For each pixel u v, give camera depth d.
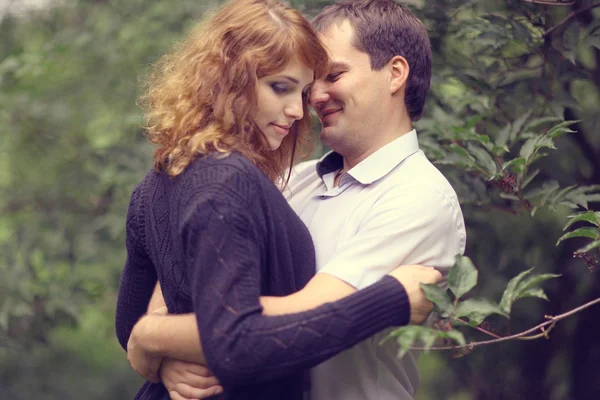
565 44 3.01
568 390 5.14
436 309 2.19
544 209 4.36
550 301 4.78
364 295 2.08
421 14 3.35
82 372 6.61
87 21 5.61
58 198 5.61
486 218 4.17
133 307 2.49
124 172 4.98
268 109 2.20
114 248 5.29
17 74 5.18
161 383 2.33
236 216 2.03
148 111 2.45
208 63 2.20
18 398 6.07
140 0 5.38
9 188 5.75
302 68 2.21
